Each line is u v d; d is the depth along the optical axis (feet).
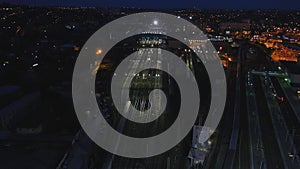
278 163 87.92
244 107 132.77
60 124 102.58
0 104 113.91
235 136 103.81
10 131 96.94
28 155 81.97
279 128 111.34
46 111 110.11
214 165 86.28
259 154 92.63
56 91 127.54
